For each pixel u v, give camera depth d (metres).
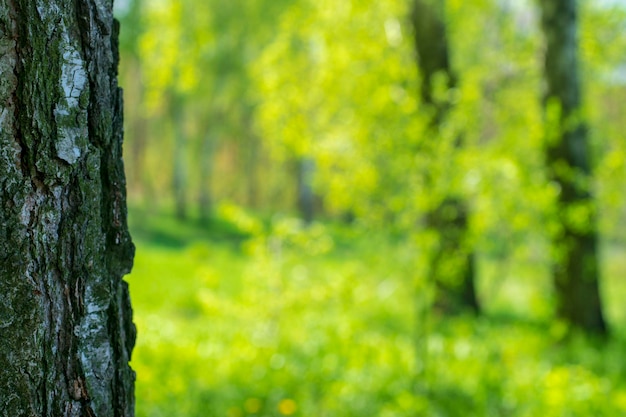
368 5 6.12
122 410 1.46
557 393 4.73
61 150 1.28
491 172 4.88
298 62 6.49
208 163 26.38
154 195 31.19
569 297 8.30
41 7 1.25
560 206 6.20
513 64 7.48
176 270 12.30
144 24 18.28
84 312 1.35
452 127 5.07
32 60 1.25
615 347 7.89
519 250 5.54
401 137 5.08
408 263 5.07
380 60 5.88
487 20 8.26
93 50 1.34
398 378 5.09
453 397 4.81
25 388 1.28
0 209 1.24
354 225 5.18
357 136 5.23
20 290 1.27
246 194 35.16
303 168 21.31
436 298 5.48
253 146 31.09
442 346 5.94
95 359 1.37
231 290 10.93
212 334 6.87
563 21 7.59
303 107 6.07
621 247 17.61
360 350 5.79
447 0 8.20
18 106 1.24
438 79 5.40
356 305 5.47
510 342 6.53
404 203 4.95
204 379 4.88
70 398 1.34
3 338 1.26
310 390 4.85
